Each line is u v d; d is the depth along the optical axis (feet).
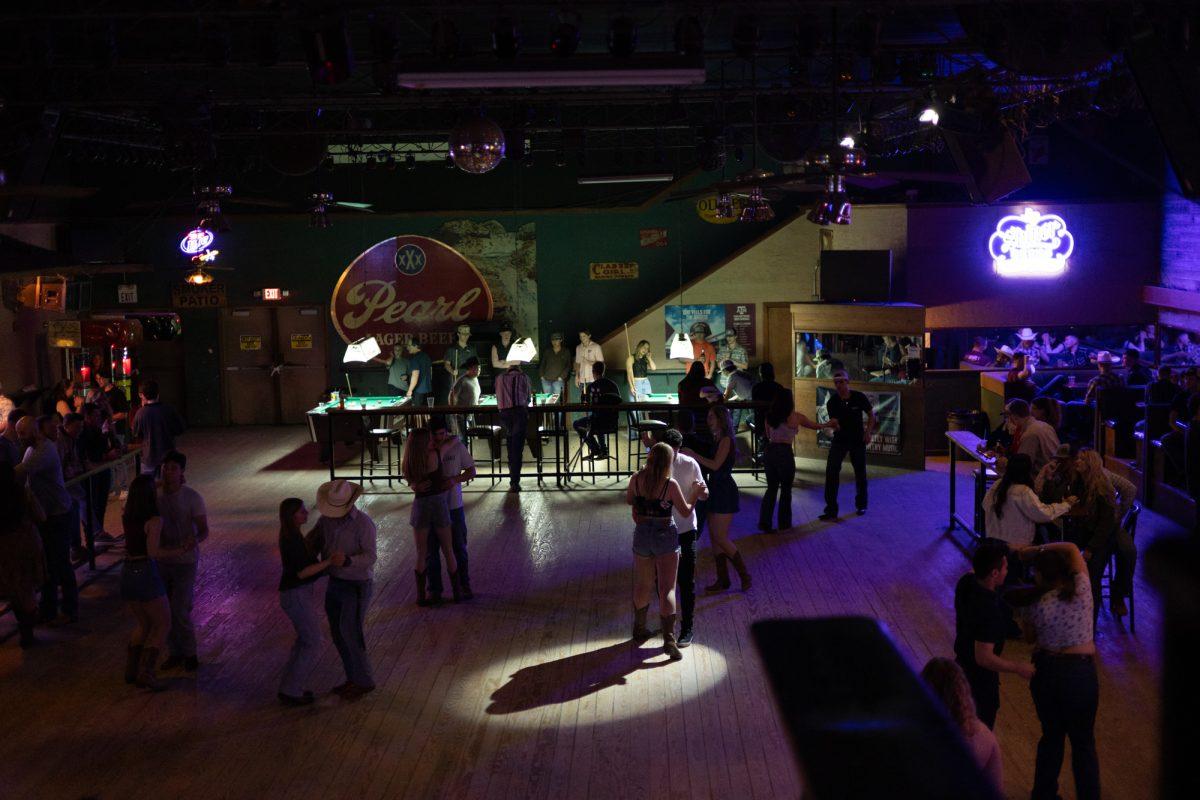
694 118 49.11
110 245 61.05
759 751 20.95
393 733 22.04
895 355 47.96
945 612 28.68
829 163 36.06
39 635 28.43
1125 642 26.18
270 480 48.47
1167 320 53.67
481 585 31.99
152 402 39.14
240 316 62.59
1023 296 55.16
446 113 47.55
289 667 23.41
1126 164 55.42
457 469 30.19
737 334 59.00
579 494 44.06
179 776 20.33
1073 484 25.50
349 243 61.87
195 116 37.70
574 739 21.63
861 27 27.81
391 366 54.70
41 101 36.14
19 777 20.39
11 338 53.31
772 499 37.17
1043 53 26.84
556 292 62.03
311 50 25.14
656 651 26.37
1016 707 22.74
